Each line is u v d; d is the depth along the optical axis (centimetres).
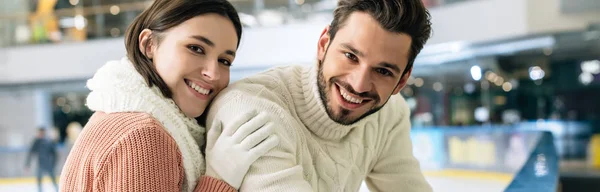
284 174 93
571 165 739
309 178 113
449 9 857
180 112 108
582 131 942
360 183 131
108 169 89
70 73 1103
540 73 1119
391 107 144
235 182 96
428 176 720
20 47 1126
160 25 106
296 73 124
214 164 98
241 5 1034
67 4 1178
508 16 767
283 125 105
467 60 946
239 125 99
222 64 113
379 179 144
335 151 121
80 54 1099
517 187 113
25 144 1178
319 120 116
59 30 1132
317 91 113
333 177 118
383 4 98
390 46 99
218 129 104
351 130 126
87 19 1123
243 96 106
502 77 1092
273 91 117
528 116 1192
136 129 90
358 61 102
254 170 95
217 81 111
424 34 103
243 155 94
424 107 1154
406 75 112
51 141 753
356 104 107
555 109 1166
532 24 736
